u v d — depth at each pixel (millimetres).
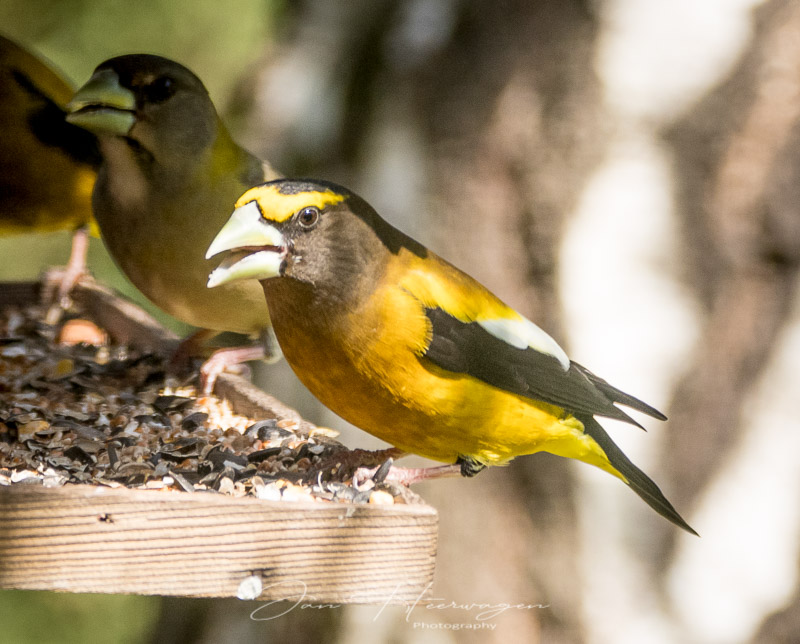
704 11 11086
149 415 7980
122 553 5512
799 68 11180
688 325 11312
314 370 6832
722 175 11312
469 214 11617
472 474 7473
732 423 11469
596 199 11227
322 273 6484
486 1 11703
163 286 8938
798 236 11242
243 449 7285
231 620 12219
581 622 11344
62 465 6582
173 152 8430
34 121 10414
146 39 15289
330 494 6293
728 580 11430
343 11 12477
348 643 11727
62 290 10609
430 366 6781
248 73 13039
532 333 7438
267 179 8914
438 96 11852
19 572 5395
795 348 11391
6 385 8469
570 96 11266
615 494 11273
